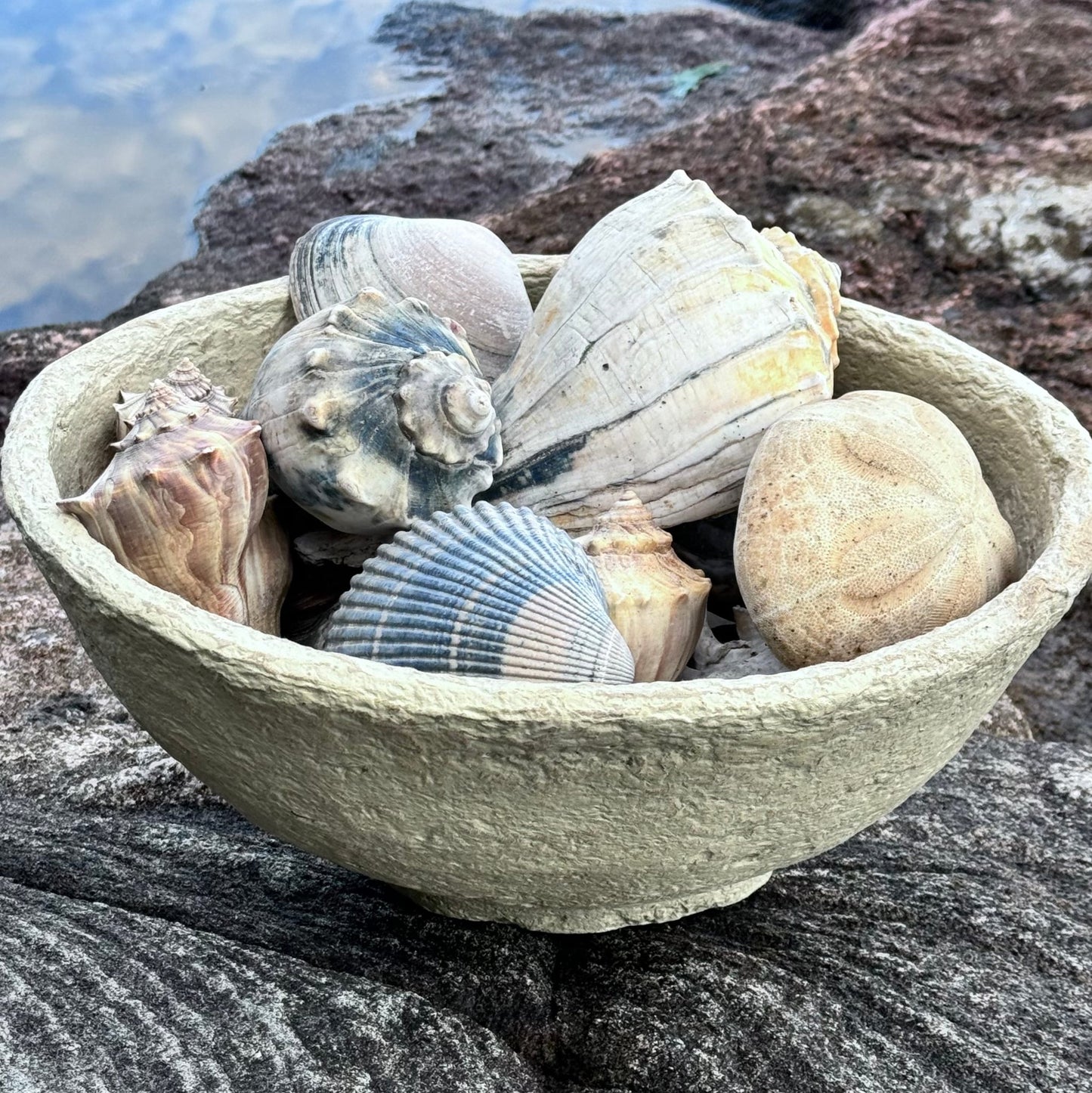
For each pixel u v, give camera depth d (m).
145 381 0.41
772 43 1.08
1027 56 0.84
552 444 0.40
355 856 0.31
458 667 0.32
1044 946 0.36
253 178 0.90
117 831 0.39
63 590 0.30
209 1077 0.30
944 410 0.41
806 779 0.28
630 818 0.28
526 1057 0.33
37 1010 0.31
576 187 0.79
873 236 0.73
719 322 0.38
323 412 0.35
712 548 0.42
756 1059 0.32
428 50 1.08
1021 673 0.59
